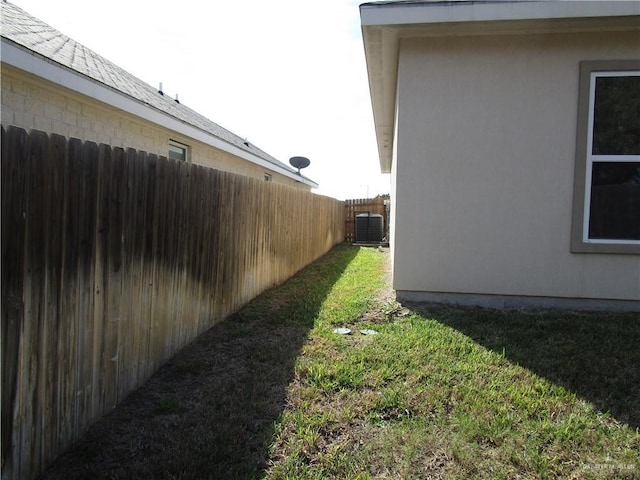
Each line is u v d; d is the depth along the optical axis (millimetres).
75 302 2297
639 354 3539
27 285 1940
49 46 5688
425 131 5086
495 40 4895
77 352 2342
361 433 2447
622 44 4715
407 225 5215
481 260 5105
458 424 2506
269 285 6352
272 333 4203
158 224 3213
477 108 4980
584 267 4930
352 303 5340
